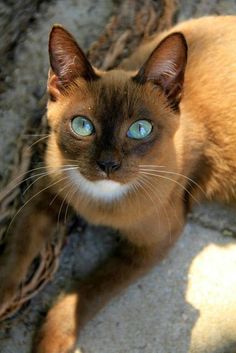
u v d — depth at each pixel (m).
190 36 0.76
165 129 0.64
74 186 0.67
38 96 0.79
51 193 0.70
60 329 0.70
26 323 0.73
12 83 0.79
